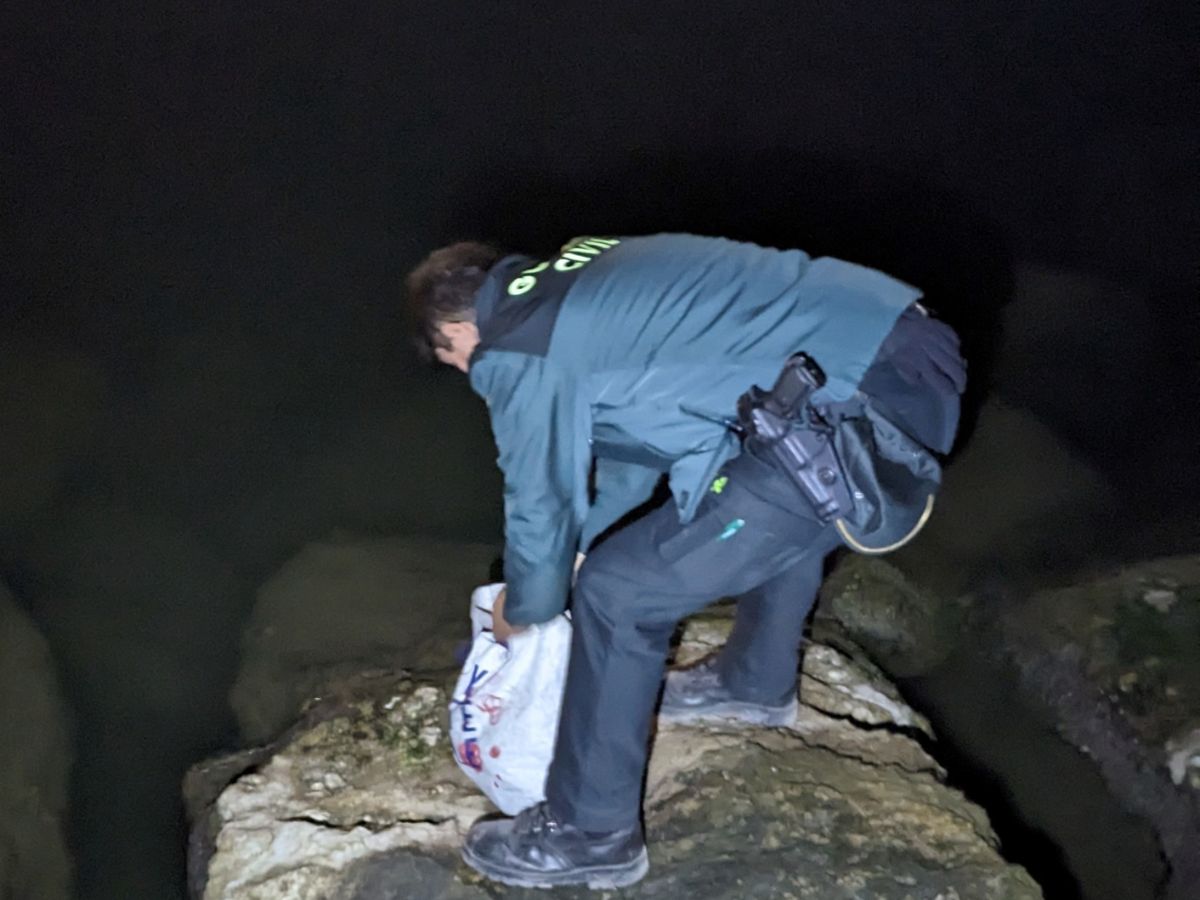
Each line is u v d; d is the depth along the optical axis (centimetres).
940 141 786
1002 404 539
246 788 285
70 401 527
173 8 847
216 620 423
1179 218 702
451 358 220
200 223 688
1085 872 328
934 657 401
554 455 202
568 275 206
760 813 262
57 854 327
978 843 257
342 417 536
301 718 349
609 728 219
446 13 867
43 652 388
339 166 751
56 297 607
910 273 679
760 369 199
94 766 362
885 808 266
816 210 739
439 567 434
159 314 604
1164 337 598
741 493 204
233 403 542
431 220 713
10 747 338
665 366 200
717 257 208
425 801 277
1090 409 548
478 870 249
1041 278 645
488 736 253
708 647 325
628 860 238
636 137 792
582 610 214
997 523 459
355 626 399
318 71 822
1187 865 316
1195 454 514
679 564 207
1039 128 789
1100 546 450
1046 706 379
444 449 514
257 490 490
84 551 445
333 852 260
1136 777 344
